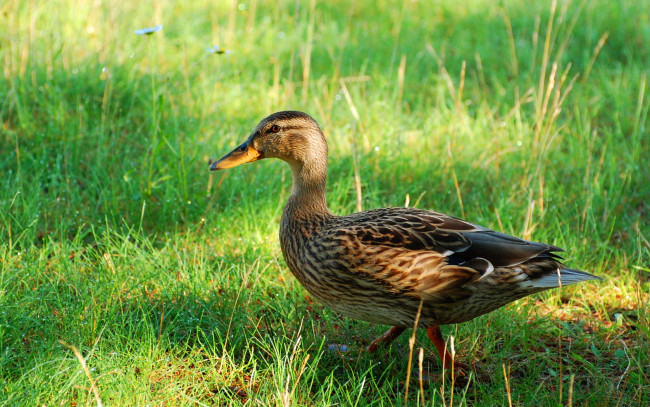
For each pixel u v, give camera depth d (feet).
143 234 32.27
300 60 51.19
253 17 57.36
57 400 21.71
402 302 24.12
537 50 54.44
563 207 36.63
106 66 44.68
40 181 36.40
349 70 50.19
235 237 33.73
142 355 24.41
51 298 26.68
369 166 39.34
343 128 43.29
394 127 43.37
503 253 23.50
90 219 34.12
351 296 24.53
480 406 23.39
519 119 43.52
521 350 26.91
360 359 25.94
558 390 24.62
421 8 63.10
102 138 38.47
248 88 47.60
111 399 22.53
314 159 26.37
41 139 38.47
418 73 51.65
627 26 57.11
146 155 37.17
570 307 29.96
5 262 28.58
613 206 36.68
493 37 56.90
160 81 45.98
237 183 36.68
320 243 24.59
